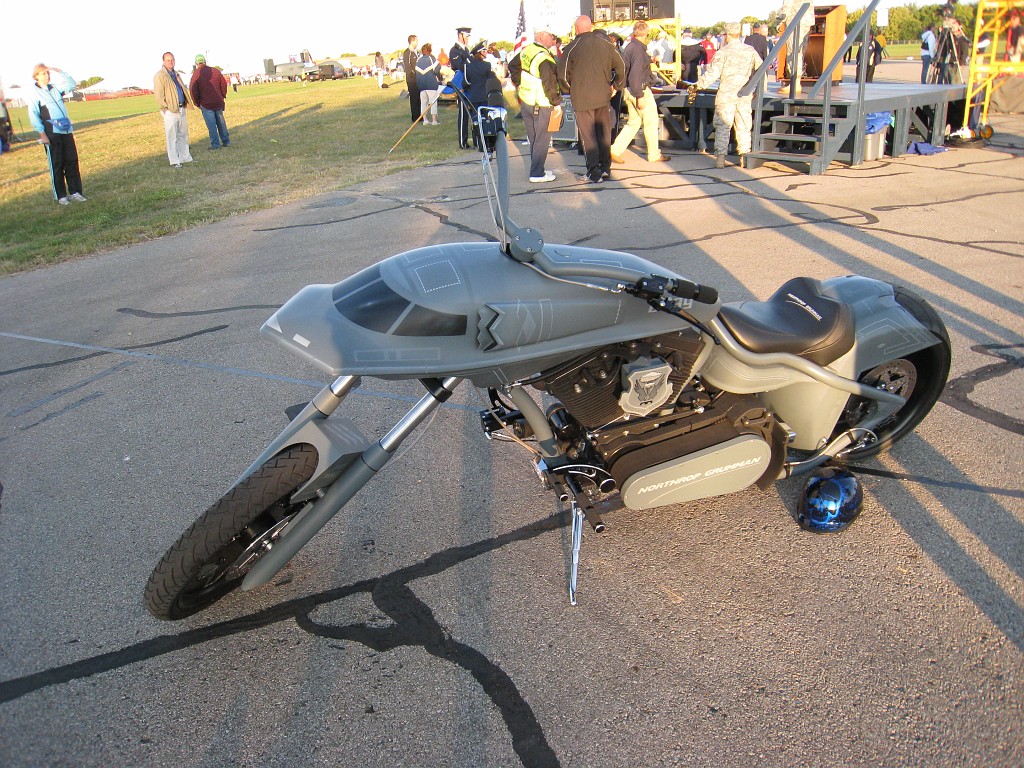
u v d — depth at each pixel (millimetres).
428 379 2635
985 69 12969
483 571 3145
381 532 3422
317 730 2439
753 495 3553
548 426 2922
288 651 2771
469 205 9703
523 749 2338
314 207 10234
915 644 2658
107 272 7824
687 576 3049
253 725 2469
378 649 2766
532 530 3389
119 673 2699
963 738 2303
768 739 2328
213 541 2496
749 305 3336
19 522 3613
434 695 2555
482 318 2420
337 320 2443
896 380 3643
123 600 3068
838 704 2438
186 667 2715
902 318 3414
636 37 11680
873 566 3049
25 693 2625
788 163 11398
